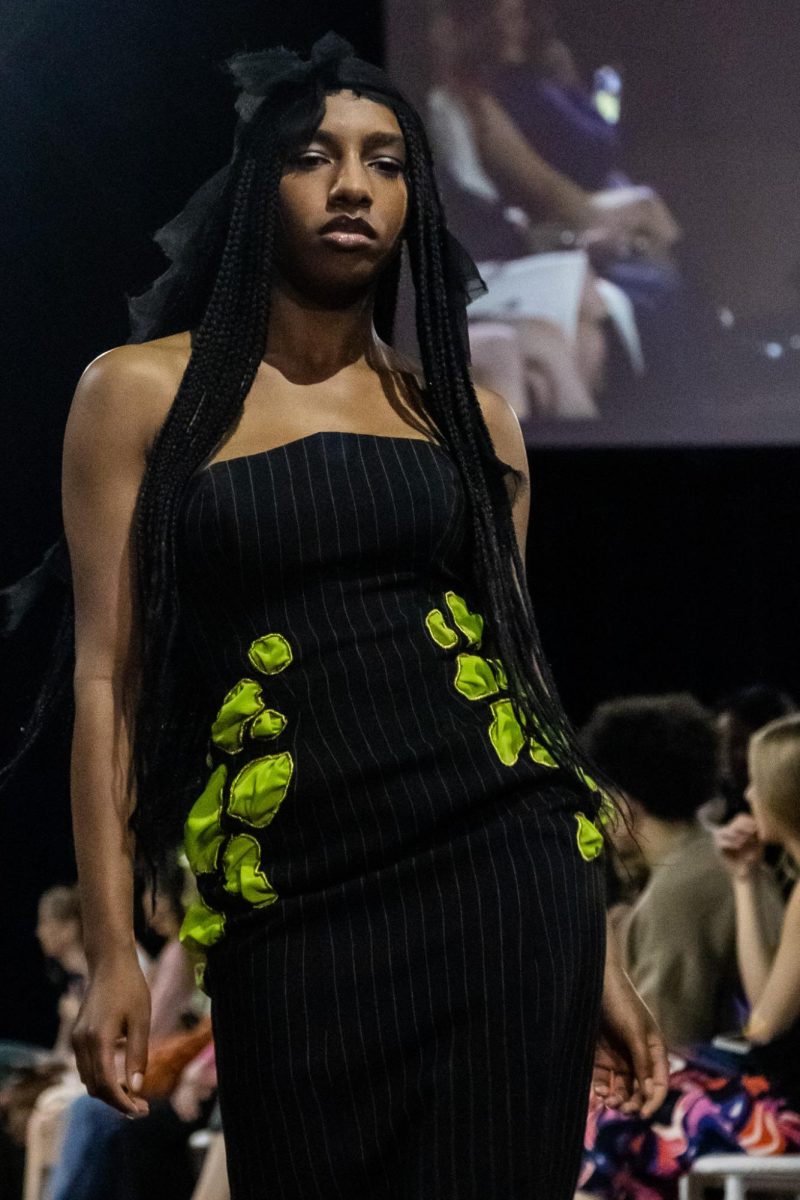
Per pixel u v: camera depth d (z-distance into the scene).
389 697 2.58
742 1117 4.58
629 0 9.41
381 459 2.68
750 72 9.39
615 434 9.57
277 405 2.74
